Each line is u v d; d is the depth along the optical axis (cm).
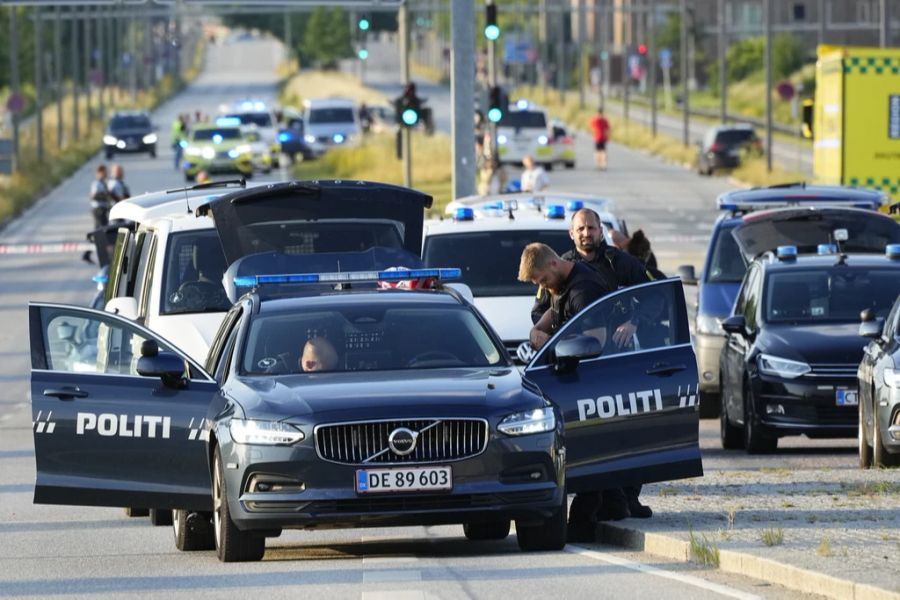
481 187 12081
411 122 11825
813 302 5509
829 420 5222
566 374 3462
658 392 3494
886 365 4562
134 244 5056
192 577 3119
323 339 3447
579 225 3806
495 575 3023
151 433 3403
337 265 4331
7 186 19062
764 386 5278
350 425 3169
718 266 6631
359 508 3159
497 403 3212
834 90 10638
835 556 2900
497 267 5291
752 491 4050
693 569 3047
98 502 3412
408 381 3278
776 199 6938
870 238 6419
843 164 10500
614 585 2880
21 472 5356
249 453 3173
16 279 12288
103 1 14612
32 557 3603
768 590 2780
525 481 3206
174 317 4494
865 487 4009
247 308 3566
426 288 3844
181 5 14800
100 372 3422
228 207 4409
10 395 7569
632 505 3641
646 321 3528
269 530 3209
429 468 3161
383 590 2870
